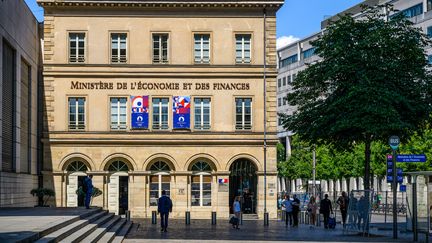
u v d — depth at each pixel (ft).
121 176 192.03
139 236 120.06
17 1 167.12
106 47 192.85
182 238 115.55
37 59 195.93
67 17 192.85
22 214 112.68
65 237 79.66
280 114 153.99
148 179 191.21
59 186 189.98
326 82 142.61
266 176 192.75
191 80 193.57
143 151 191.83
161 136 192.13
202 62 194.70
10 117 163.53
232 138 192.85
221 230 140.26
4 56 155.63
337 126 134.62
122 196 191.72
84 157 190.80
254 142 193.06
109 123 191.72
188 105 192.54
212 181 192.13
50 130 190.80
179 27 194.49
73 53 193.26
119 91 192.34
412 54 136.36
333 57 139.03
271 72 194.18
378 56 136.67
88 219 107.96
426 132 219.00
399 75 136.98
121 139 191.21
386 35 136.26
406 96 136.46
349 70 135.23
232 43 194.70
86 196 143.54
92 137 191.01
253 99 193.98
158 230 138.10
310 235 125.39
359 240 111.24
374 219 186.19
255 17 195.42
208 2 192.75
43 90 194.59
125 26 193.57
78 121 192.03
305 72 143.33
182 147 192.24
